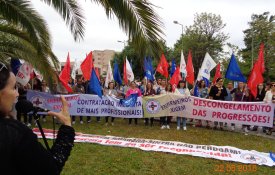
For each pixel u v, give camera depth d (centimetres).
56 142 196
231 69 1122
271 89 1045
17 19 624
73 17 623
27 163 147
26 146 148
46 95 1158
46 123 1151
